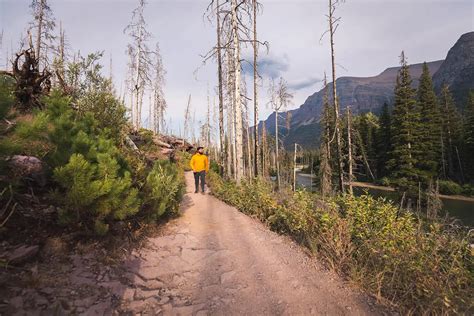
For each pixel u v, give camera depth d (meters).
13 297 2.70
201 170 11.73
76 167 3.68
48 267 3.34
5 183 3.63
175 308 3.26
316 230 5.70
